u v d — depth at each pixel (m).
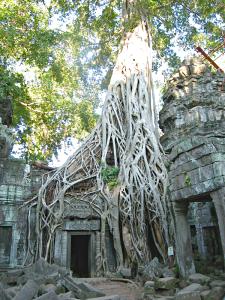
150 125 16.97
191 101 15.34
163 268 9.72
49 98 21.67
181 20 17.52
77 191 15.10
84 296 7.23
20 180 13.94
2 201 13.30
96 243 13.97
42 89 21.55
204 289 6.24
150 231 13.83
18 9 15.94
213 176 6.77
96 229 14.18
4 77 14.98
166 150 15.09
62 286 7.96
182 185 7.94
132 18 19.39
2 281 8.12
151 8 16.50
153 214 13.57
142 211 13.54
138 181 14.37
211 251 12.54
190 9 16.23
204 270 8.62
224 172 6.62
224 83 15.98
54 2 17.06
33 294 5.84
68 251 13.67
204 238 13.09
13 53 16.69
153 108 18.45
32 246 13.52
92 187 15.22
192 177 7.53
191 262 7.91
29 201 14.14
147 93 18.30
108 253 13.73
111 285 10.77
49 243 13.42
